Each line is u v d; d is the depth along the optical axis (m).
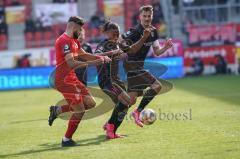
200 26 48.06
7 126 25.02
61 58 18.92
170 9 51.53
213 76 46.22
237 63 47.28
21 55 45.62
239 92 34.56
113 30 20.39
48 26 50.75
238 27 47.41
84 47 26.61
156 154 17.30
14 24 51.56
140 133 21.14
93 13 52.00
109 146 18.91
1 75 45.09
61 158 17.34
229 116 24.72
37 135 22.06
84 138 20.67
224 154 16.81
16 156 18.08
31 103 34.41
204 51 47.28
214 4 51.84
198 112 26.42
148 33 19.95
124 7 51.66
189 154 17.08
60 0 50.94
